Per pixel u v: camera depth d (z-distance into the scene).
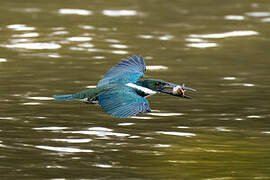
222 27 25.59
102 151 11.27
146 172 10.11
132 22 26.14
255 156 11.20
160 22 26.31
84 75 17.75
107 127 13.04
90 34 23.70
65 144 11.66
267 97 15.84
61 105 14.79
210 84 17.20
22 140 11.85
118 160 10.75
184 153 11.28
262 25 26.08
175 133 12.66
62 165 10.36
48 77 17.42
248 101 15.44
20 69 18.33
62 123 13.21
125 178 9.73
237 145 11.87
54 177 9.70
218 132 12.79
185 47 22.19
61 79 17.22
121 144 11.78
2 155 10.83
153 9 29.28
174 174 10.05
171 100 15.62
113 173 9.99
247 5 30.62
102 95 8.68
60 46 21.66
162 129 12.95
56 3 29.94
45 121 13.33
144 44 22.38
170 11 28.83
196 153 11.28
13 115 13.70
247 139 12.30
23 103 14.73
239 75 18.34
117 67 10.06
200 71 18.78
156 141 12.05
